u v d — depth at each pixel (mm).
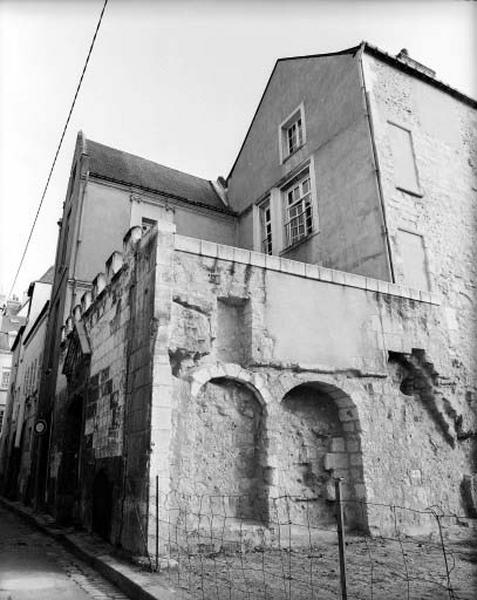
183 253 8617
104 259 15938
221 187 21359
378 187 12391
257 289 9234
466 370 11820
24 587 6121
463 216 13883
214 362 8539
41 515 13953
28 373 24484
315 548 8039
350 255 12859
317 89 15398
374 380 10102
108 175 17547
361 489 9109
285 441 9102
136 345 8383
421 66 15648
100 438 9656
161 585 5594
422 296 11539
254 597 5168
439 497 10109
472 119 15773
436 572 6488
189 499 7637
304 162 15383
